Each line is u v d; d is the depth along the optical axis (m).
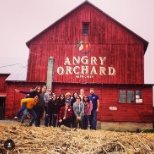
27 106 10.05
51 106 11.63
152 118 22.08
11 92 23.77
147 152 3.50
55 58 24.78
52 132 4.84
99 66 24.38
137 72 23.89
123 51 24.48
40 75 24.41
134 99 22.53
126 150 3.38
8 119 23.25
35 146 3.63
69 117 10.95
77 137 4.23
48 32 25.36
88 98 11.84
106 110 22.53
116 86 22.83
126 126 22.19
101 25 25.28
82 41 25.02
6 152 3.33
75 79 24.28
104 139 4.12
